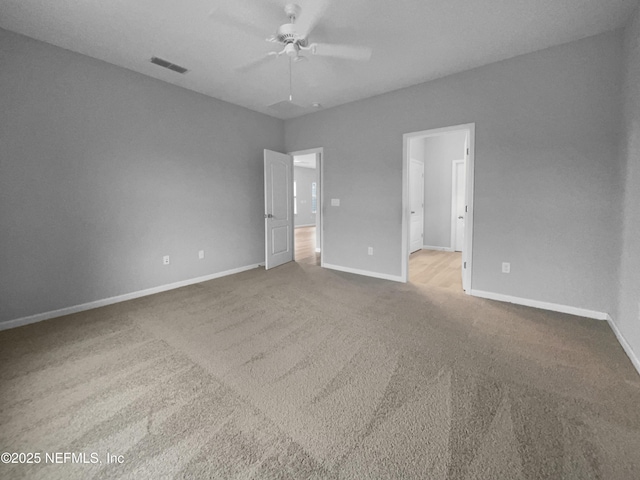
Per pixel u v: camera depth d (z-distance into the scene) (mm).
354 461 1279
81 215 3023
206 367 2010
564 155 2807
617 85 2533
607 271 2678
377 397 1698
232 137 4422
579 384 1789
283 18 2389
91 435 1421
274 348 2266
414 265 5043
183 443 1379
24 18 2381
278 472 1226
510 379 1848
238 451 1333
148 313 2971
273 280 4164
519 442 1368
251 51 2900
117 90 3211
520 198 3059
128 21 2428
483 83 3205
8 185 2600
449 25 2480
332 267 4805
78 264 3025
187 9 2279
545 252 2967
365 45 2787
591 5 2221
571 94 2742
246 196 4695
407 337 2426
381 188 4145
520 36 2643
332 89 3859
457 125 3408
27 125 2670
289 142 5191
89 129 3033
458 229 6215
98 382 1842
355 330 2564
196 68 3258
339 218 4629
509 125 3074
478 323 2678
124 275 3369
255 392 1749
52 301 2875
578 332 2477
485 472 1219
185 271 3947
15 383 1824
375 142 4137
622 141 2439
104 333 2523
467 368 1976
